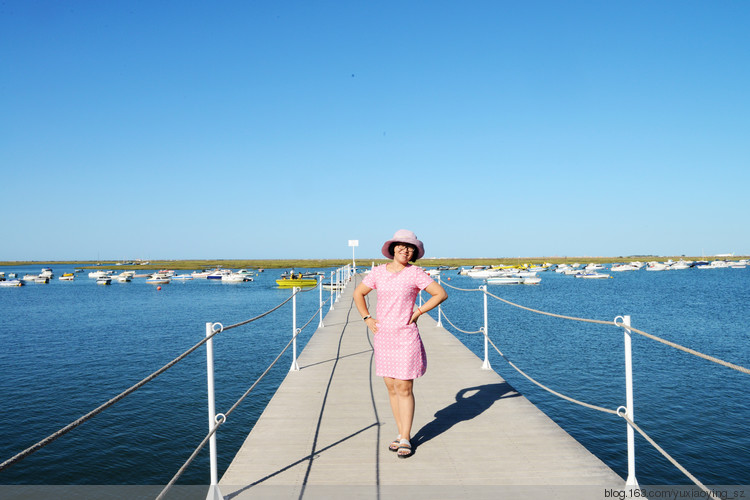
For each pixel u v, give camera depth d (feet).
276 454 12.96
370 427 15.07
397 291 12.48
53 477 32.78
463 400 17.88
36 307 152.66
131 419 43.29
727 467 33.76
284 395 18.74
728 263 496.64
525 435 14.26
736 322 104.53
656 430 40.42
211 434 10.39
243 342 81.35
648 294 183.73
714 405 46.24
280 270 466.70
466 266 462.60
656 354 69.62
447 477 11.49
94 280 348.18
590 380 55.72
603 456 36.17
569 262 599.16
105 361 67.15
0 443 38.60
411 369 12.56
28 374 59.82
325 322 40.98
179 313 130.41
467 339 82.79
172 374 58.85
